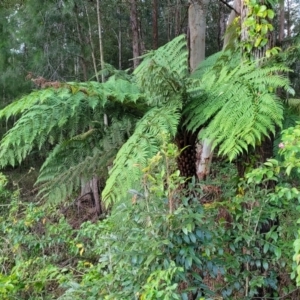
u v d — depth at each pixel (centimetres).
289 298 201
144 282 161
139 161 171
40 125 213
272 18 200
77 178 245
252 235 187
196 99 201
